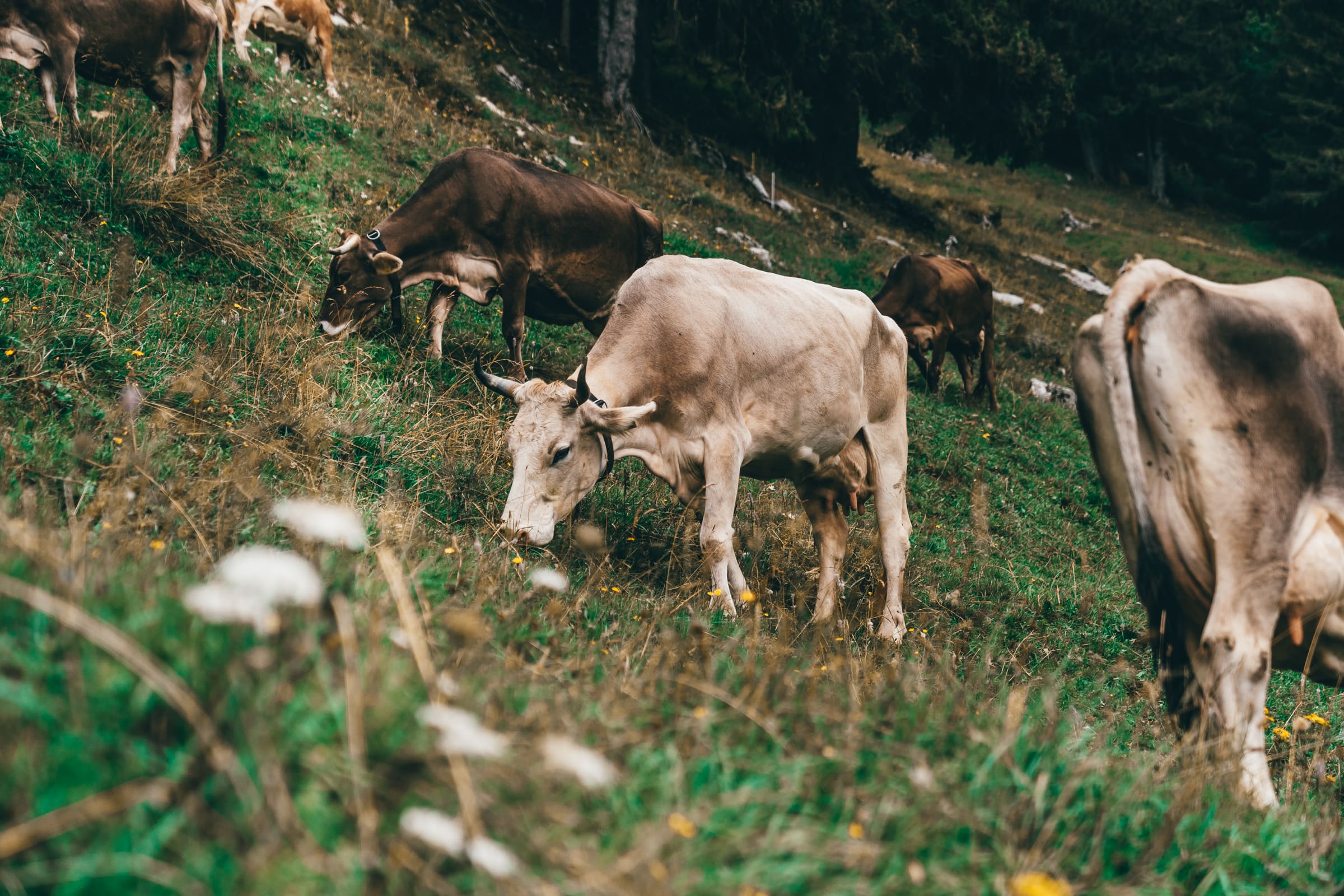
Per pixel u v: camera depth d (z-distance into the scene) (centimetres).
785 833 212
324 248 870
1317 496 365
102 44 830
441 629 277
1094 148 4809
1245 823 295
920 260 1282
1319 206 4209
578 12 2659
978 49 2417
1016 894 208
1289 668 407
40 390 484
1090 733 319
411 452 607
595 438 555
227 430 525
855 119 2739
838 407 632
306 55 1399
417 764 183
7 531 224
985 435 1166
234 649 186
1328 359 372
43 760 161
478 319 949
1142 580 377
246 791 164
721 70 2355
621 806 205
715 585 554
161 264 741
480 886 171
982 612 694
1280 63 4531
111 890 153
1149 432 377
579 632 357
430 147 1294
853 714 269
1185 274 380
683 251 1407
